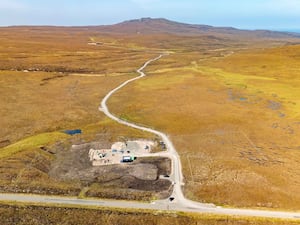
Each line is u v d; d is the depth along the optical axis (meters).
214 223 49.47
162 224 49.41
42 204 53.59
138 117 96.94
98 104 109.62
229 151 74.69
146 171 64.69
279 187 59.53
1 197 55.09
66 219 50.34
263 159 70.81
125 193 56.81
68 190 57.81
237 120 93.69
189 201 54.88
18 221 50.00
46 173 64.81
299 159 70.88
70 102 111.00
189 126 89.62
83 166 67.50
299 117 95.69
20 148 73.56
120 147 75.75
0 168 64.12
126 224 49.44
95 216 50.91
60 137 81.50
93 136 82.44
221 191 57.69
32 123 90.75
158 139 81.00
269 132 85.56
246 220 50.06
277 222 49.66
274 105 106.69
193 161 69.38
